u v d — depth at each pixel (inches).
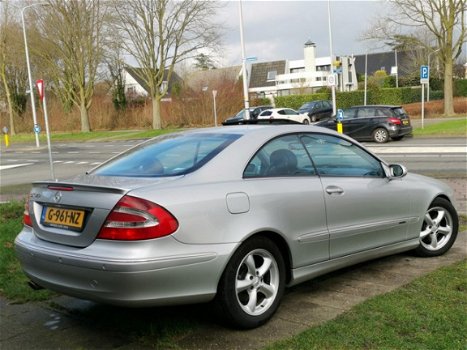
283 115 1359.5
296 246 163.6
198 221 140.9
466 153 649.0
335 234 175.3
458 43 1346.0
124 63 1630.2
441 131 961.5
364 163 196.2
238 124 193.5
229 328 152.1
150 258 133.0
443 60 1368.1
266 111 1364.4
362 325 147.6
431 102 1658.5
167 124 1769.2
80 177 163.6
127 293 132.7
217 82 1797.5
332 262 177.0
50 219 153.1
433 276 189.0
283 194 160.4
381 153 709.9
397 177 203.9
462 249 229.9
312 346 136.5
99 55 1694.1
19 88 2245.3
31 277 155.7
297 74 2659.9
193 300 140.9
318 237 169.9
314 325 151.5
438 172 500.7
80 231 143.4
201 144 168.4
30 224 160.6
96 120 1998.0
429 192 214.4
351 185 183.0
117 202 137.2
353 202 181.6
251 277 153.2
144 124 1916.8
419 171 514.0
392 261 214.4
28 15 1729.8
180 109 1753.2
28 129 2193.7
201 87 1787.6
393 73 3250.5
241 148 161.8
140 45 1579.7
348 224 180.7
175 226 137.1
